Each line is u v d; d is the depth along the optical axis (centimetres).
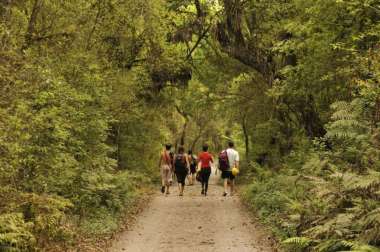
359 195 1002
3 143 926
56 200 1051
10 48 1145
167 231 1459
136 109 2411
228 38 2491
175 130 5331
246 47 2469
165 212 1859
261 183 2088
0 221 832
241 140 5009
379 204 924
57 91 1252
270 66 2417
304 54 1880
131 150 3169
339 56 1644
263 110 3325
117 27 2098
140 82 2561
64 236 1084
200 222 1622
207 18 3023
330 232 958
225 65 3419
